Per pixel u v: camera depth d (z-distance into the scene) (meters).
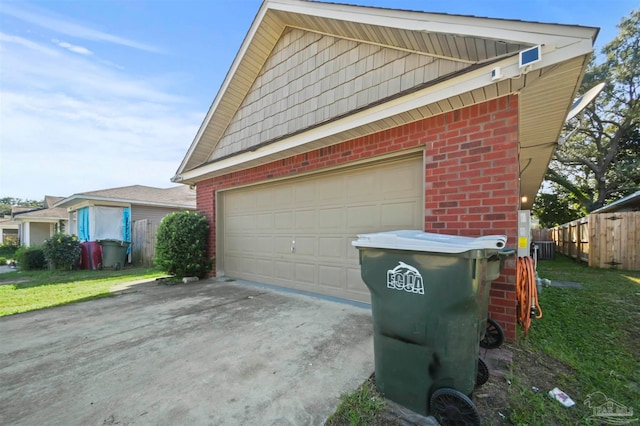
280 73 5.14
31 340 3.12
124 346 2.92
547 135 4.25
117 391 2.13
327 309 4.04
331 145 4.43
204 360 2.58
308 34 4.64
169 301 4.70
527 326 2.73
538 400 1.98
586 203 16.30
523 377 2.27
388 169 4.01
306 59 4.66
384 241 1.93
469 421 1.66
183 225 6.58
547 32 2.36
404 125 3.60
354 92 3.97
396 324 1.90
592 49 2.21
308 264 5.04
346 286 4.51
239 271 6.50
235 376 2.31
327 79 4.32
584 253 9.17
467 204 3.05
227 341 2.99
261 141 5.46
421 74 3.32
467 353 1.72
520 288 2.74
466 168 3.08
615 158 16.28
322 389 2.11
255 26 4.93
